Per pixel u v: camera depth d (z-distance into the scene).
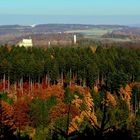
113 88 185.25
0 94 149.12
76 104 131.75
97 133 21.84
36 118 116.38
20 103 126.44
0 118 42.66
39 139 80.75
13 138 40.53
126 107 127.81
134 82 199.50
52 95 161.12
